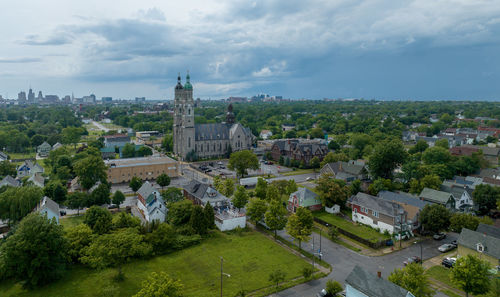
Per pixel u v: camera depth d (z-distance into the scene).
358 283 52.97
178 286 51.34
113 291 56.75
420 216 86.69
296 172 160.25
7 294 59.50
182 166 173.25
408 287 52.09
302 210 78.25
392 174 133.75
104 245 64.88
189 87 182.75
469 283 55.00
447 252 77.00
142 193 103.25
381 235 86.31
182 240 78.38
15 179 125.88
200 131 194.00
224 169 166.50
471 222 79.94
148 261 71.25
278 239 83.62
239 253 75.44
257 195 110.62
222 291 59.97
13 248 59.69
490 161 167.88
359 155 188.50
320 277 65.19
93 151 167.12
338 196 101.31
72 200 97.81
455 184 117.88
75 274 65.88
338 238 84.81
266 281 63.59
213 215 85.69
